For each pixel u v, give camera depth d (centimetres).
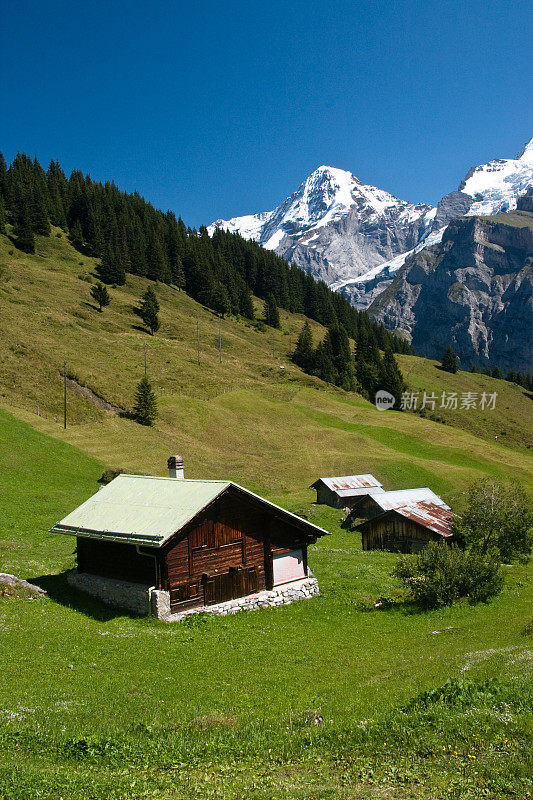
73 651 2216
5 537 4684
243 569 3031
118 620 2642
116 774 1240
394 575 3534
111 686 1891
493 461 12419
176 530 2703
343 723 1479
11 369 11044
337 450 11550
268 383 16462
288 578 3278
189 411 12331
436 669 1931
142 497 3195
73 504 6094
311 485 8775
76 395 10988
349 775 1195
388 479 9988
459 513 6153
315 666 2159
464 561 3347
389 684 1820
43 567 3594
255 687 1922
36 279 19150
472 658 2025
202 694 1844
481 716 1379
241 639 2491
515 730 1306
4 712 1594
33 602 2819
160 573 2742
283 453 11131
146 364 14775
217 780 1203
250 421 12769
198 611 2798
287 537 3291
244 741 1400
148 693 1847
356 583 3597
